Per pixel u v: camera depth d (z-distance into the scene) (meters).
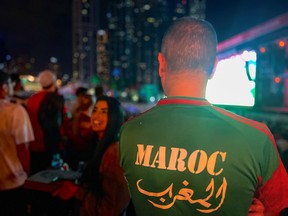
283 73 5.66
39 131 3.98
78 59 156.25
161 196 0.95
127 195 1.94
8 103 2.67
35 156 4.07
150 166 0.96
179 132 0.96
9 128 2.62
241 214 0.92
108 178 1.93
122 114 2.17
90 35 159.88
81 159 4.34
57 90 4.38
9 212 2.70
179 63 1.01
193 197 0.92
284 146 2.97
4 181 2.63
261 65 5.31
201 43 1.01
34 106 3.97
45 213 2.94
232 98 4.27
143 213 1.00
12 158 2.65
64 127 4.41
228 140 0.91
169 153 0.95
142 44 117.25
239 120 0.97
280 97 6.18
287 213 2.21
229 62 4.43
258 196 0.99
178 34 1.02
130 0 143.50
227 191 0.90
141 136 1.01
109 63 148.12
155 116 1.03
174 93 1.04
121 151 1.06
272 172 0.95
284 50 5.08
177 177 0.93
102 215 1.91
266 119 4.94
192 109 0.99
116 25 162.50
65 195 2.13
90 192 2.04
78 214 2.28
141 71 109.19
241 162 0.89
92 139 3.08
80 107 4.34
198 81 1.02
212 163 0.90
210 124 0.95
